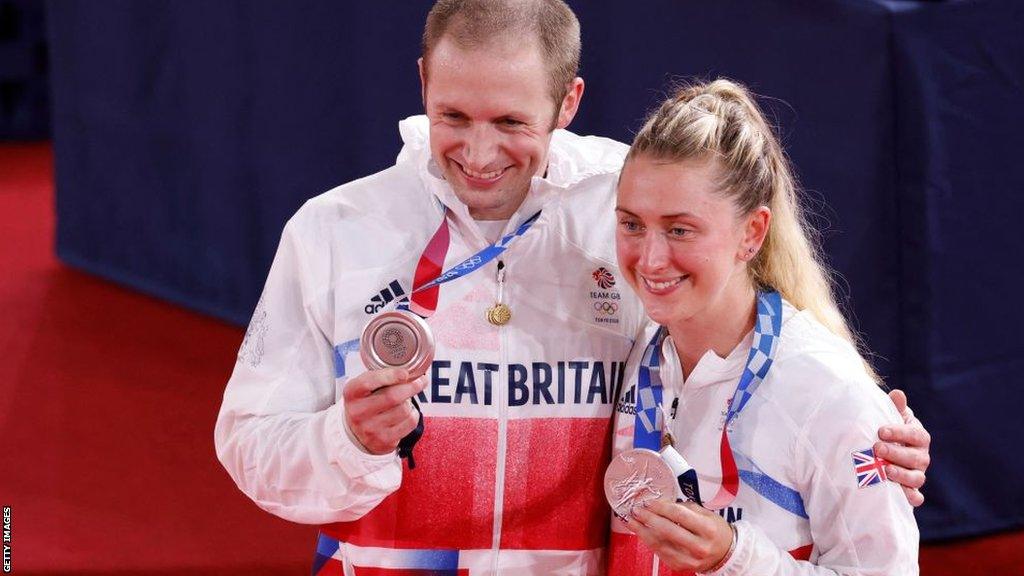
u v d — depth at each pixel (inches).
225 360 868.6
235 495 676.1
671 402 324.2
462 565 334.6
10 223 1200.8
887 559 295.4
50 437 743.1
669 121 295.3
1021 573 588.7
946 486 603.5
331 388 335.6
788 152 592.4
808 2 572.7
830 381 301.3
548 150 327.9
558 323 336.2
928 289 572.7
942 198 565.3
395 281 333.1
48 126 1519.4
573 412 336.2
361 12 784.9
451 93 304.5
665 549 286.5
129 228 1015.0
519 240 333.4
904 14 546.3
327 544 343.3
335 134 824.9
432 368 329.4
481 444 331.3
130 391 813.2
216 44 896.9
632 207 296.2
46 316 951.0
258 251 905.5
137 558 607.2
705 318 310.5
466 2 305.9
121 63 983.6
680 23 629.9
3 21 1482.5
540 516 335.9
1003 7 556.4
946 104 557.6
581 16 678.5
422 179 335.6
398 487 318.0
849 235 577.9
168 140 960.9
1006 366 597.3
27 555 604.1
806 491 305.4
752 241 305.4
